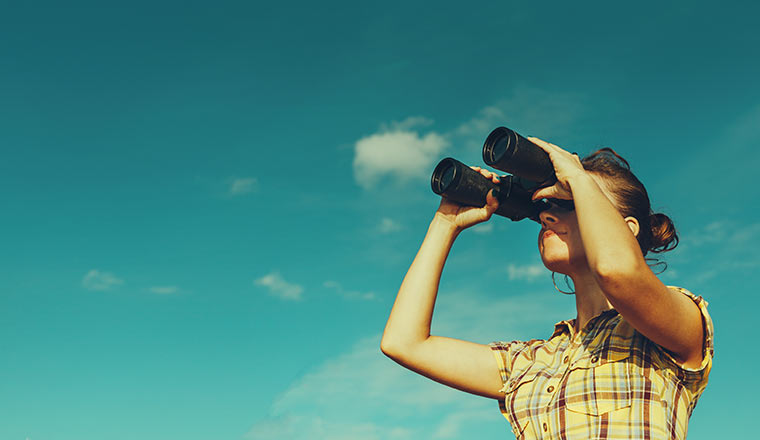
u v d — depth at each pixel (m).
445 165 1.98
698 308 1.37
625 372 1.37
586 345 1.47
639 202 1.69
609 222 1.36
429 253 1.98
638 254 1.30
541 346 1.69
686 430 1.35
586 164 1.77
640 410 1.31
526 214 1.99
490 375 1.81
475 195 1.96
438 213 2.04
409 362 1.85
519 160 1.64
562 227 1.65
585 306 1.62
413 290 1.92
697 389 1.38
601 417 1.34
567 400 1.40
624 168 1.75
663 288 1.30
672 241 1.75
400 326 1.88
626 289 1.27
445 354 1.84
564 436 1.37
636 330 1.41
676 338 1.32
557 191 1.53
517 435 1.51
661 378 1.35
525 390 1.54
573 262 1.62
